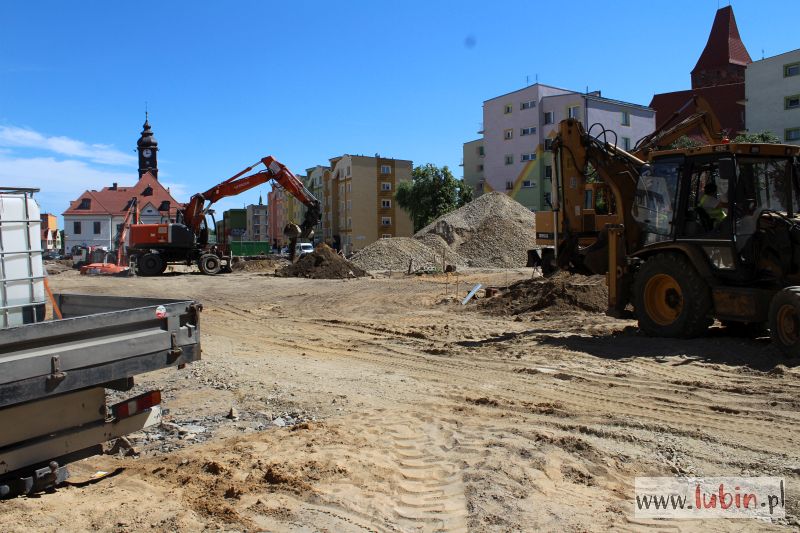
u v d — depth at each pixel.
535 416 6.28
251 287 24.73
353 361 9.58
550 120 55.28
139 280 28.78
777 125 45.12
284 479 4.64
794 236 8.62
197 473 4.88
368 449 5.38
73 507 4.15
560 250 12.63
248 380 8.31
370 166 78.38
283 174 31.73
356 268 30.95
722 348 8.83
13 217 4.90
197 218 32.84
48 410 4.15
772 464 4.86
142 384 8.20
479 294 18.33
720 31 68.81
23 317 4.96
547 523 3.97
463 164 70.69
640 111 55.19
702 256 9.36
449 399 7.08
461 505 4.27
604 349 9.50
